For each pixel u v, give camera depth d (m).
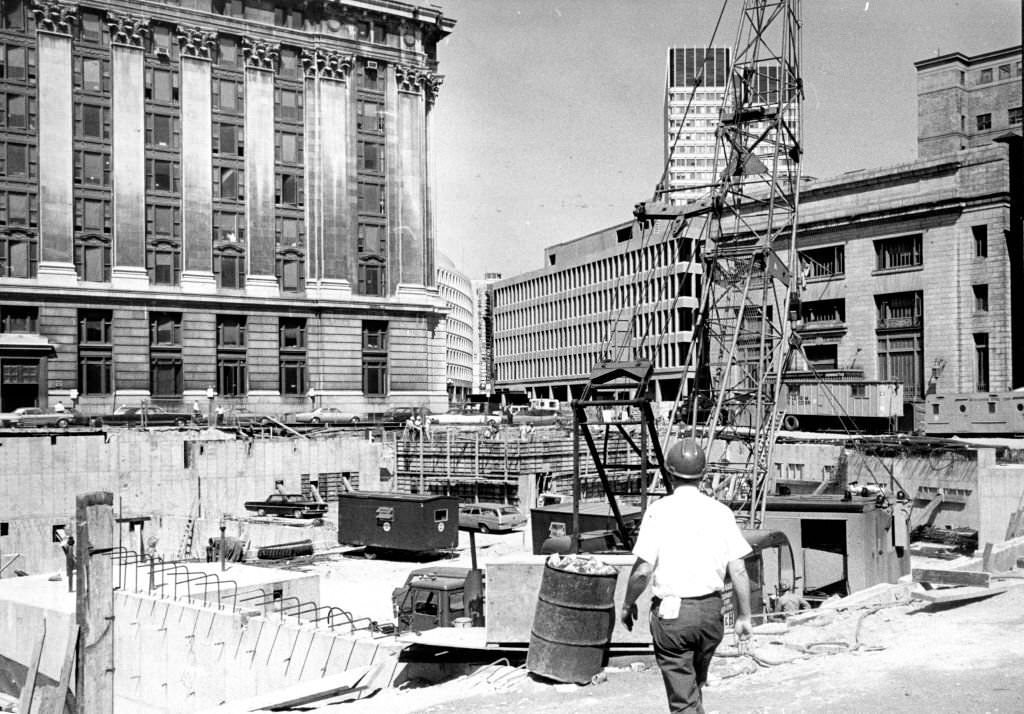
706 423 46.69
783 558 22.91
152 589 32.41
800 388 61.66
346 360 79.56
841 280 72.50
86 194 69.69
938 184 66.88
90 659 23.19
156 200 72.69
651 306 113.00
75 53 69.50
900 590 17.27
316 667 25.27
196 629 28.94
